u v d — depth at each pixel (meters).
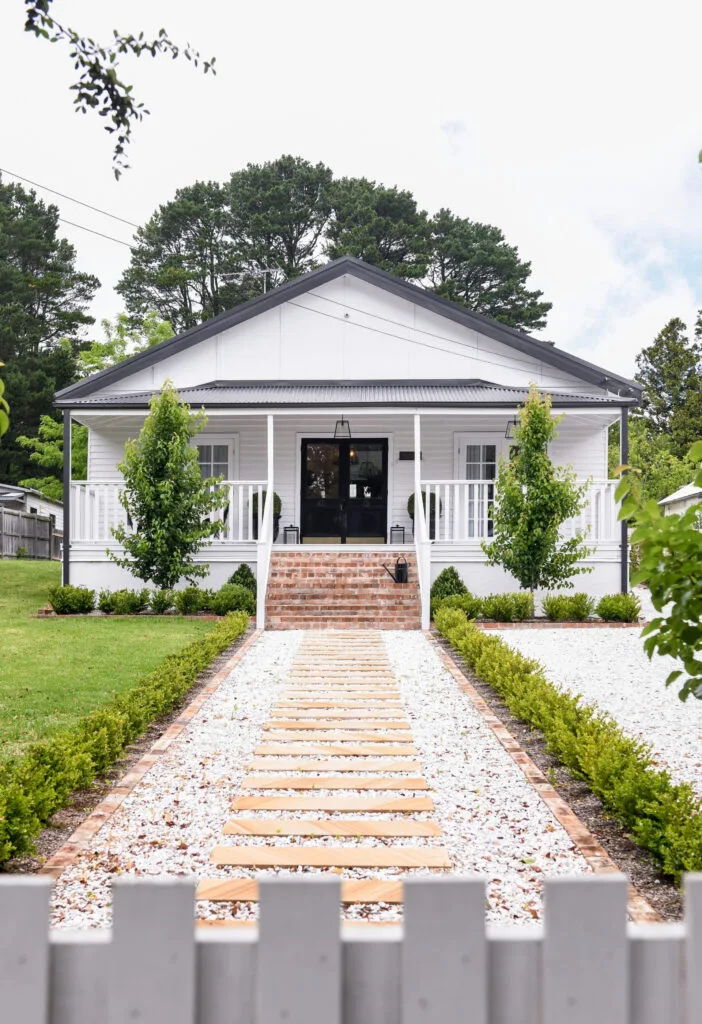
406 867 4.38
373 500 18.62
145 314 43.56
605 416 17.75
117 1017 1.36
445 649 11.77
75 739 5.97
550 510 14.27
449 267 44.00
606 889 1.38
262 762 6.27
